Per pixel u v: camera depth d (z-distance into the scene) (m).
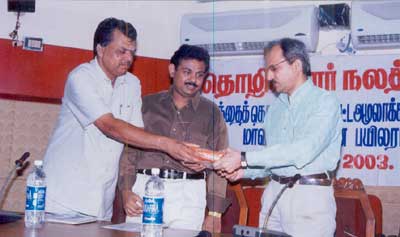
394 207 4.05
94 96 2.95
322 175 3.06
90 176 3.01
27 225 2.41
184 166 3.26
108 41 3.05
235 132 4.36
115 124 2.91
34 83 4.03
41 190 2.51
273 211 3.13
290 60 3.22
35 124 4.29
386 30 4.00
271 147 3.02
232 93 4.37
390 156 4.06
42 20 4.12
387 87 4.08
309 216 3.01
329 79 4.20
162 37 4.50
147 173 3.23
